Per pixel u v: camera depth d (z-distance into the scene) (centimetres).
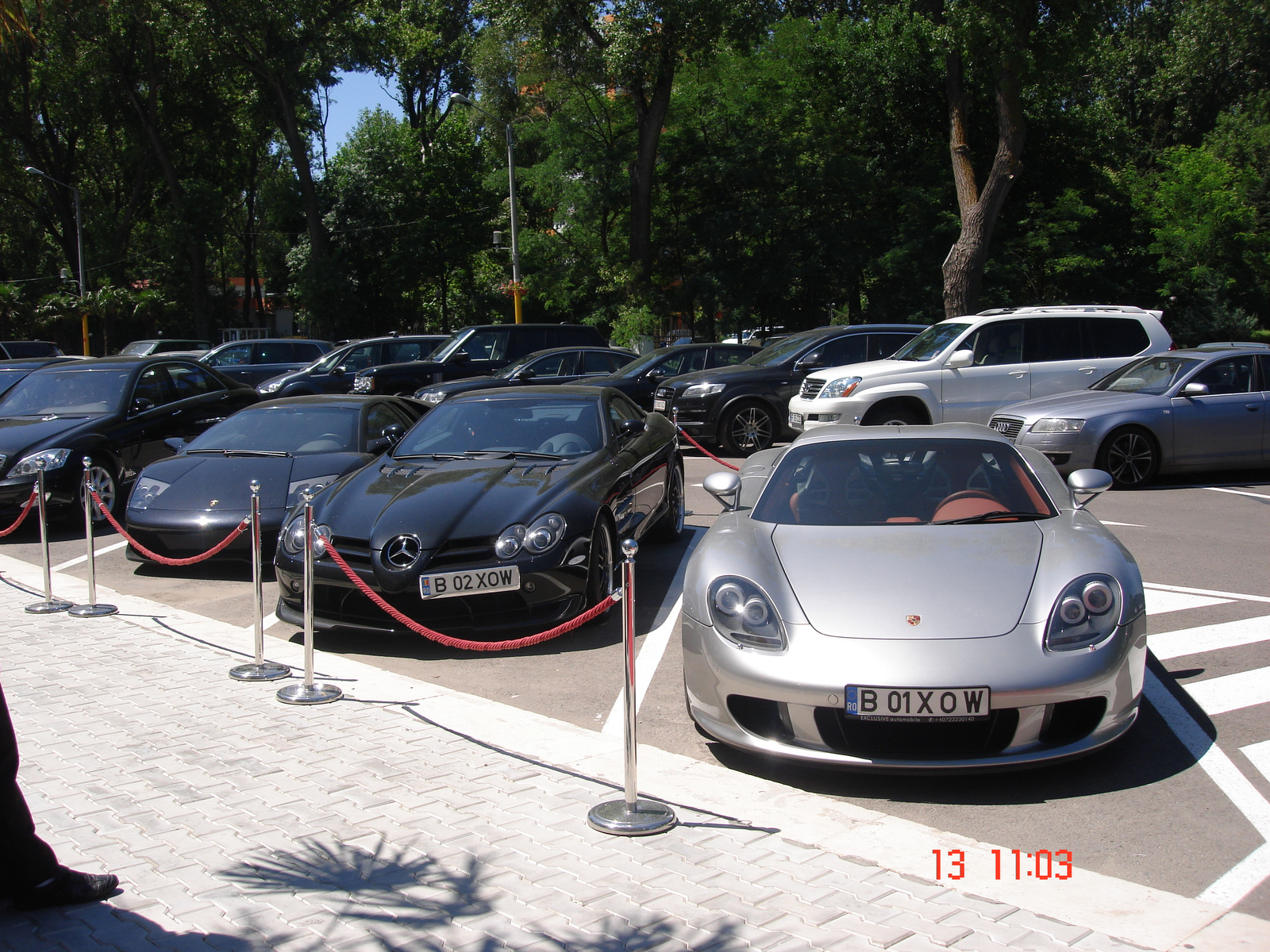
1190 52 4228
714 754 416
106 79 3934
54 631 625
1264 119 4006
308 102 3684
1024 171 3102
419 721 449
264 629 638
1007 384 1227
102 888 289
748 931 266
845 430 545
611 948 258
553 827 337
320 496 648
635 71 2822
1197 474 1170
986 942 260
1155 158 4059
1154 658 523
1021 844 327
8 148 4088
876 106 3181
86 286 4300
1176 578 688
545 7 2828
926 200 2975
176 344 2811
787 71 3275
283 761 401
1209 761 393
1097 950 256
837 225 3144
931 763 353
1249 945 259
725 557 427
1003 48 1977
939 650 362
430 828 336
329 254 4103
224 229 4453
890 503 474
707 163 3147
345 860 313
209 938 267
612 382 1530
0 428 1015
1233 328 3141
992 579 394
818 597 392
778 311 3316
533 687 512
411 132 4631
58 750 415
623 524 678
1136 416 1053
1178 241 3212
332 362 1811
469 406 759
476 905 283
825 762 360
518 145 3556
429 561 560
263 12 3412
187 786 375
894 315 3025
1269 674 491
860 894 288
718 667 385
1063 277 2978
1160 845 325
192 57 3572
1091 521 453
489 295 4266
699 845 322
